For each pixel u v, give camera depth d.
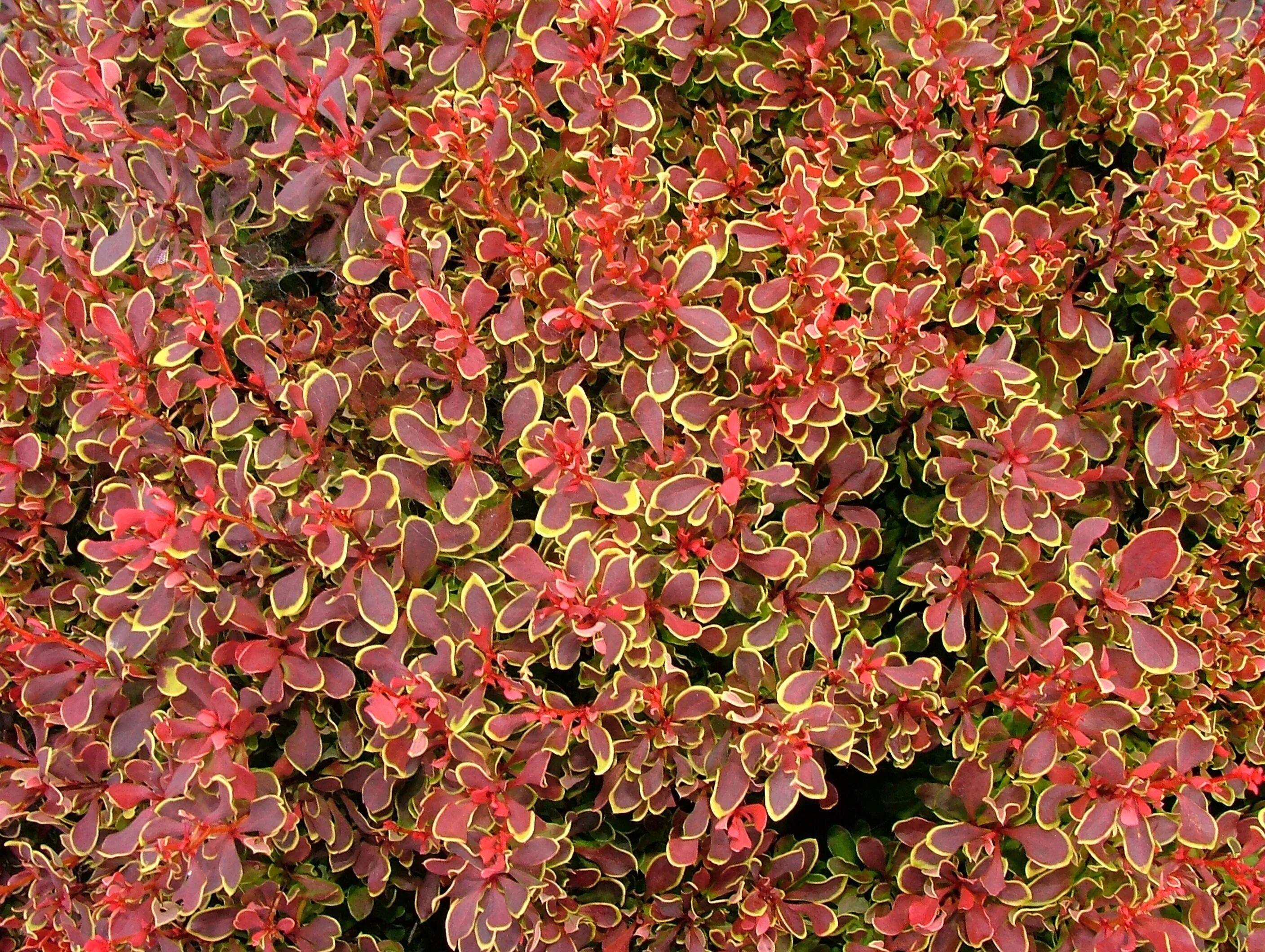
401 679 0.35
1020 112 0.40
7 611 0.37
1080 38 0.45
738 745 0.35
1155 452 0.38
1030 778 0.36
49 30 0.50
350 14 0.40
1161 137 0.39
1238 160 0.42
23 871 0.43
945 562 0.38
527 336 0.39
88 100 0.37
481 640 0.35
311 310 0.43
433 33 0.41
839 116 0.40
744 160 0.39
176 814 0.36
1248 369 0.42
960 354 0.36
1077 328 0.39
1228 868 0.37
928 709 0.37
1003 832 0.36
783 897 0.38
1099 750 0.36
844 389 0.37
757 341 0.36
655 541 0.37
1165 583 0.35
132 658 0.38
